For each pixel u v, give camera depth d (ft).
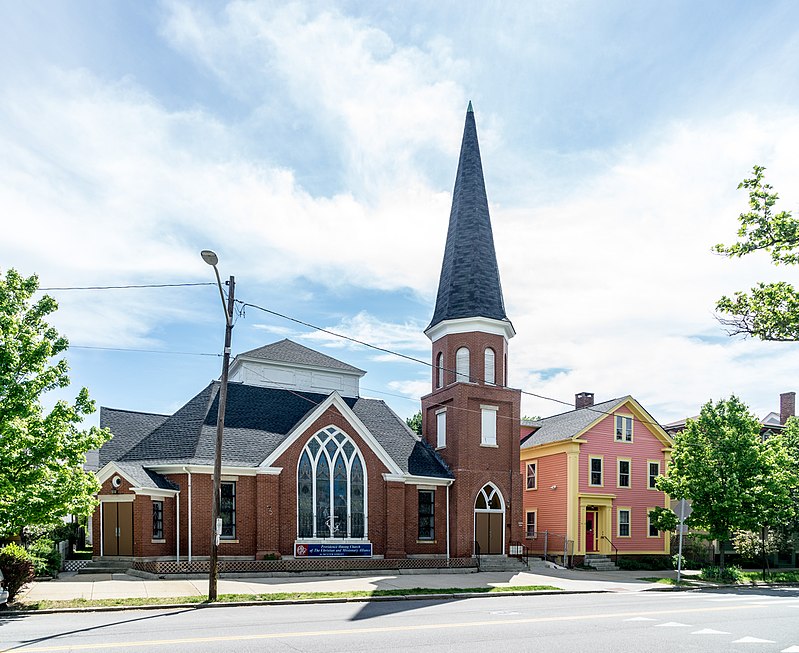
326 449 100.01
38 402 59.98
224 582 78.38
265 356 126.93
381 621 50.62
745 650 39.81
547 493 130.93
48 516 58.54
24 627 46.83
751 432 105.81
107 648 37.99
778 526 119.34
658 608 61.21
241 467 93.35
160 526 89.61
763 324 37.55
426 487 108.88
